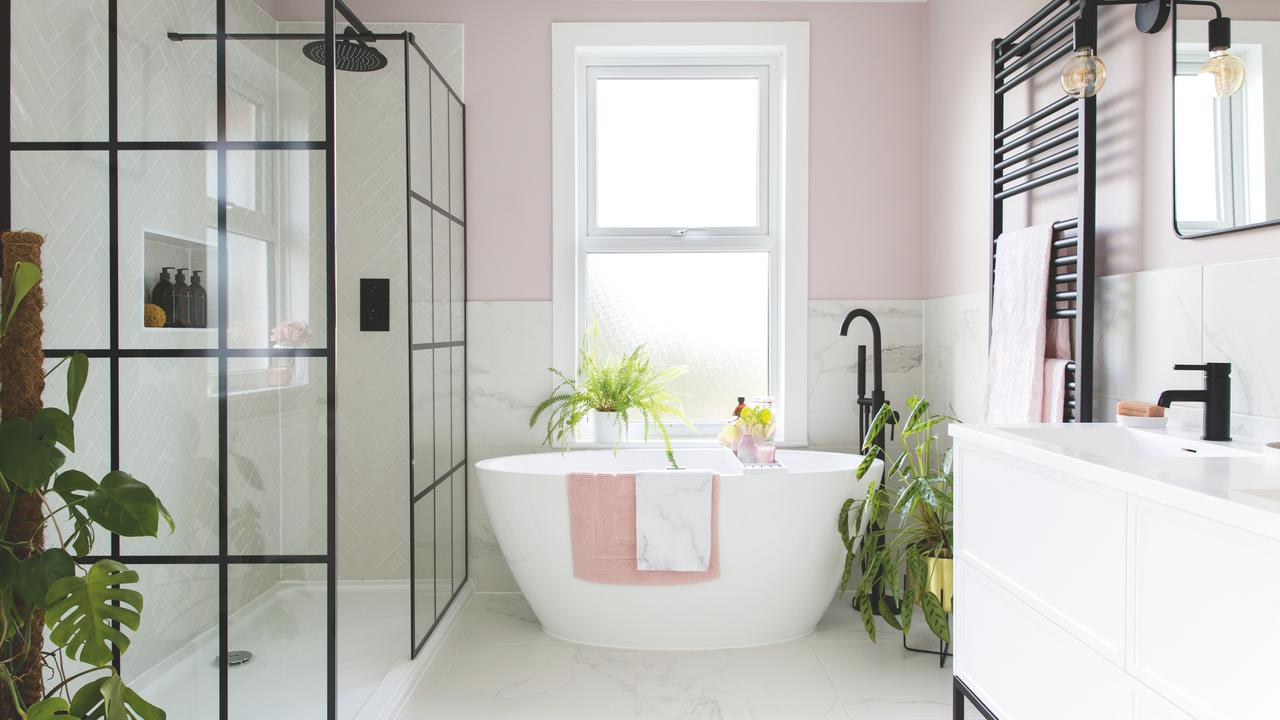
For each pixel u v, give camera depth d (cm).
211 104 184
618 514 249
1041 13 216
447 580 291
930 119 311
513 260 318
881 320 320
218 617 185
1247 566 89
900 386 320
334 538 183
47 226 182
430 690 231
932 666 246
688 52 323
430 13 316
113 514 138
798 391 320
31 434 136
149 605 184
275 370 183
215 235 184
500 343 318
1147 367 182
